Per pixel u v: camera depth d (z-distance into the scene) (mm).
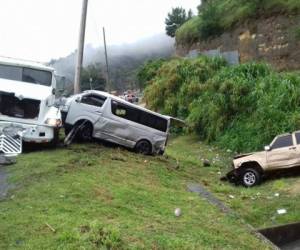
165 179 14898
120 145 18656
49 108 16797
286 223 11883
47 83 17359
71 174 12930
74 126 17938
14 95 15797
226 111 25391
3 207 10000
